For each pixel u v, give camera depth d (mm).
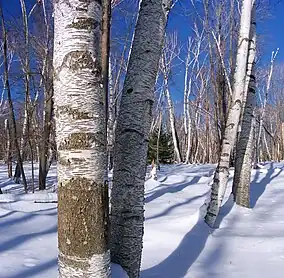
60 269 2438
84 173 2361
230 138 6871
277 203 9430
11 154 17906
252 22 8828
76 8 2342
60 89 2379
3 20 11977
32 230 5836
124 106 3434
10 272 3967
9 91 12617
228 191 10945
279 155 37469
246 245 5637
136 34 3504
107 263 2461
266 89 27406
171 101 30000
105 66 5348
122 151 3391
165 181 13766
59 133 2406
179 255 5105
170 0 3602
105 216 2445
